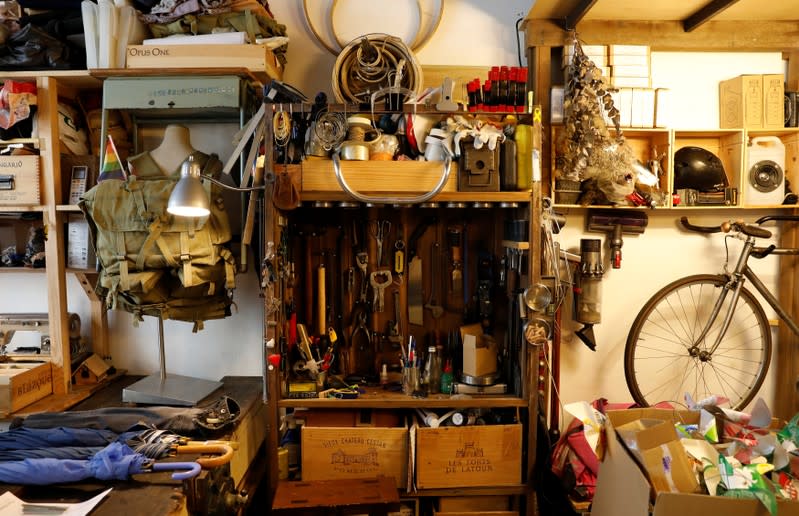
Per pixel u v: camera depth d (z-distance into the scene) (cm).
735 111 230
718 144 240
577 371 244
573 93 204
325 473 181
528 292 178
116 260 180
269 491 183
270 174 176
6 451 141
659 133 229
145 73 190
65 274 209
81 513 118
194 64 191
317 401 184
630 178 207
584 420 175
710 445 147
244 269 201
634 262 243
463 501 189
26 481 129
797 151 231
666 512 126
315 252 220
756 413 172
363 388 200
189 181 155
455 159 179
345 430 181
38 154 203
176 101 191
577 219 238
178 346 234
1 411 178
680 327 246
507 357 205
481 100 186
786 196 228
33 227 217
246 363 234
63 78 200
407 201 174
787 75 241
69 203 208
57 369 203
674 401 248
